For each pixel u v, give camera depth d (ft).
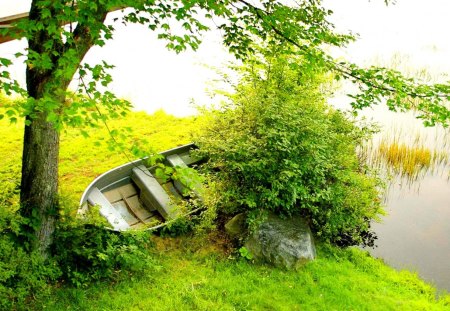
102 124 33.50
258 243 19.81
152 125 35.01
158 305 15.81
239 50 17.92
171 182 25.26
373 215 25.23
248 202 19.66
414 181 33.12
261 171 20.15
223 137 22.50
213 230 21.88
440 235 26.20
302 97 24.12
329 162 22.41
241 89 25.03
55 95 11.59
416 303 18.60
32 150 14.61
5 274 13.12
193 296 16.67
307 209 23.15
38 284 14.35
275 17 15.55
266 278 18.61
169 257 19.36
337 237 24.00
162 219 22.33
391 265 22.98
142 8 12.30
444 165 35.47
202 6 14.47
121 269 17.31
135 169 23.32
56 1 10.15
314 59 16.07
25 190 15.06
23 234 14.61
